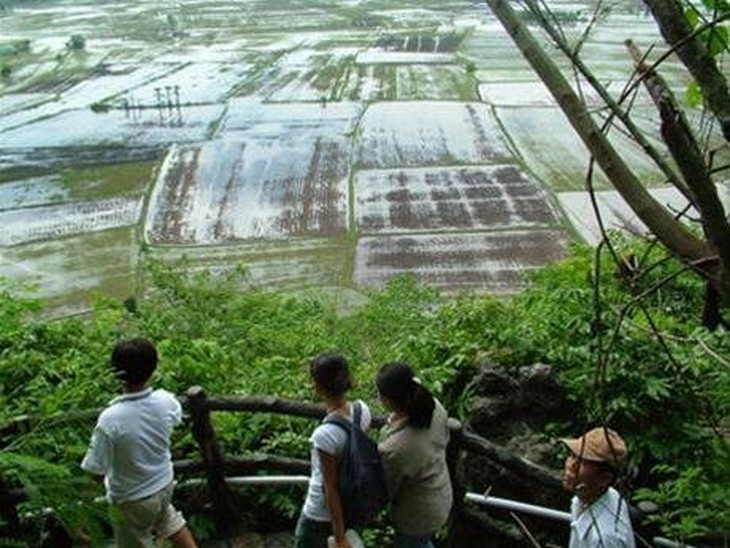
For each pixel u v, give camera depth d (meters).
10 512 4.03
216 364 6.29
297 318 11.55
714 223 1.37
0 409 4.10
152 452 3.82
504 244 32.78
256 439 5.19
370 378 6.52
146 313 9.08
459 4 107.12
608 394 4.30
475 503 4.37
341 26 92.88
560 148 46.47
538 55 1.56
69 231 35.97
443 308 8.72
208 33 90.56
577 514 3.21
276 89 63.97
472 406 4.91
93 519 2.89
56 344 6.23
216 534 4.70
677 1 1.50
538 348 5.20
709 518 3.40
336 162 45.38
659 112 1.36
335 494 3.57
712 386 4.05
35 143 51.22
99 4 115.00
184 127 54.00
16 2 116.44
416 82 64.88
